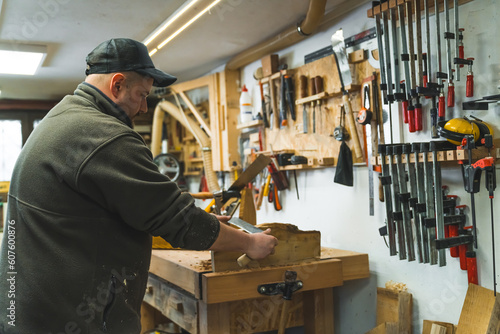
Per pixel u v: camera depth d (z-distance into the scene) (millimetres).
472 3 2029
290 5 2742
